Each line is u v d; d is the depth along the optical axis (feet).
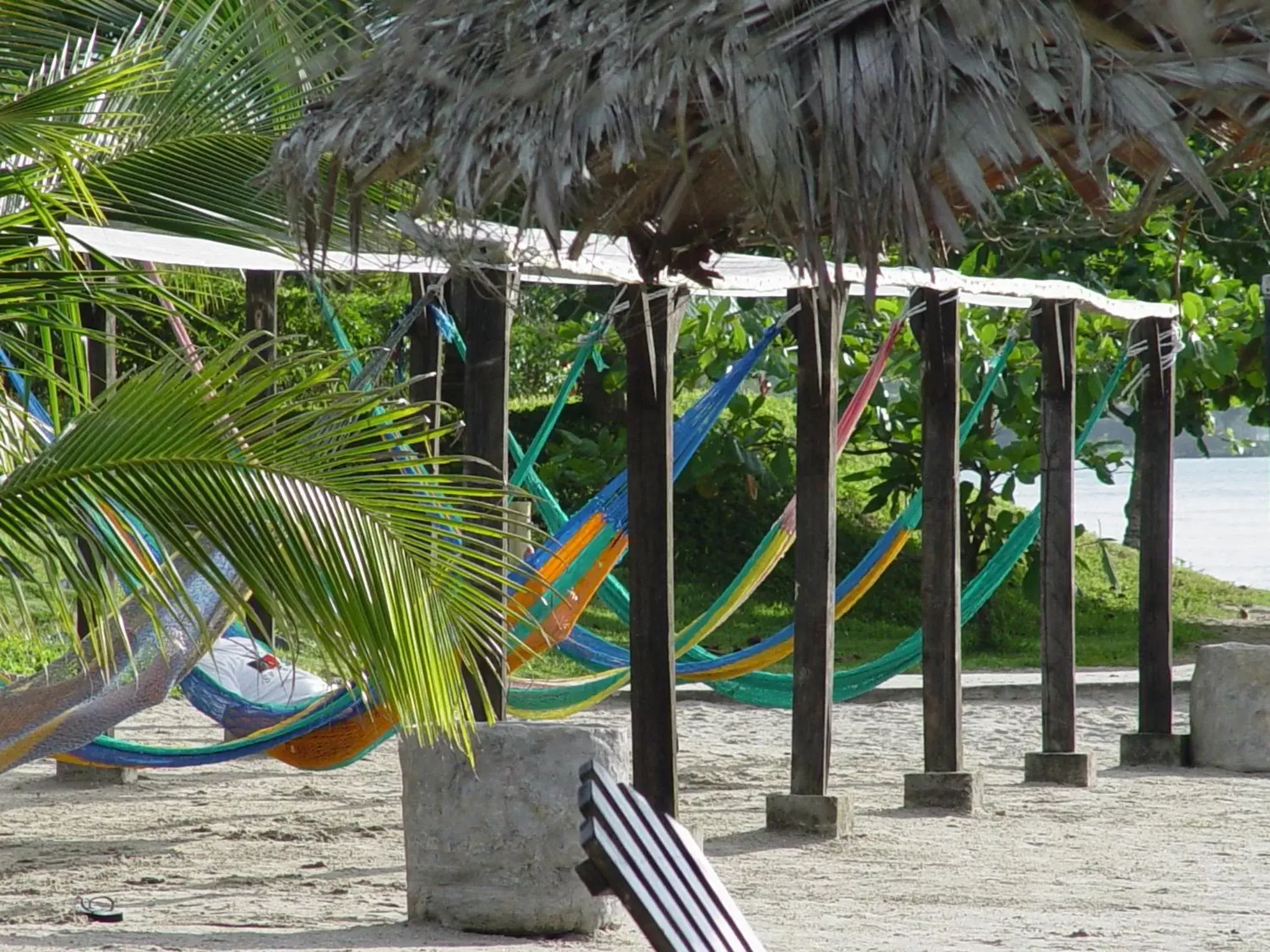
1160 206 21.34
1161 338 81.00
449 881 43.37
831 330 57.11
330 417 32.24
